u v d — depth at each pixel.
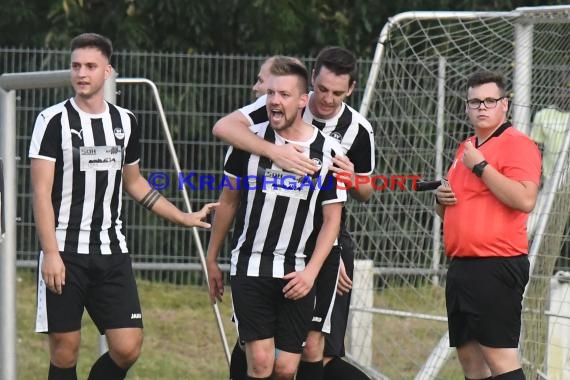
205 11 46.38
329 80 19.48
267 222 19.19
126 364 21.36
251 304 19.30
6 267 23.12
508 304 19.94
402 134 29.20
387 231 30.23
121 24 45.84
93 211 20.72
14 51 37.22
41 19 46.97
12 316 23.23
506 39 27.41
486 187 19.95
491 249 19.84
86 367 31.30
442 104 29.08
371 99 26.55
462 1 47.12
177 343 34.72
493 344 20.00
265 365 19.41
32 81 22.45
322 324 20.48
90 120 20.69
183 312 37.03
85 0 46.66
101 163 20.67
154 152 37.06
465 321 20.75
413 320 32.56
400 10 47.41
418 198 29.95
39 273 20.66
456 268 20.31
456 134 31.20
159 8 45.75
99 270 20.78
